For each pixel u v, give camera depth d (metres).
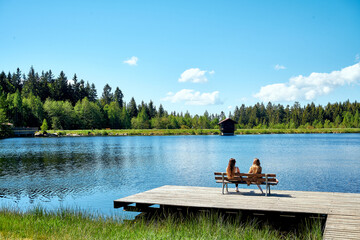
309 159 36.16
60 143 70.88
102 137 107.44
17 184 21.41
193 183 21.66
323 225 9.42
